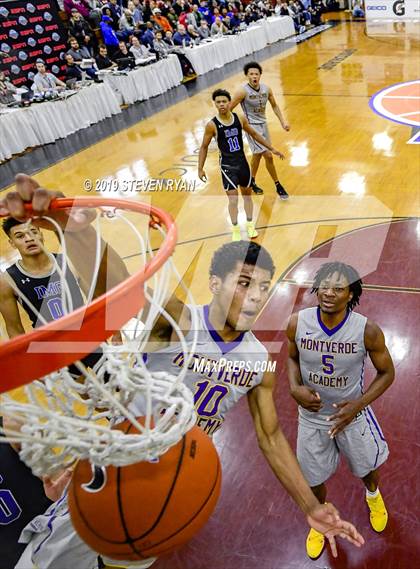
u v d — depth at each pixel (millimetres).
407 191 5898
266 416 1530
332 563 2344
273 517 2576
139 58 12039
